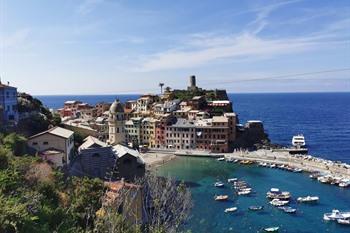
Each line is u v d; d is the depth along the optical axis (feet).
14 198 104.53
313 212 311.68
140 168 356.59
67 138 299.38
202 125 646.33
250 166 519.60
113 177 331.36
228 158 568.82
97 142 357.41
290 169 483.51
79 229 120.06
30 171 163.32
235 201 345.10
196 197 358.43
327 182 411.34
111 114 484.33
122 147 381.40
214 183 419.74
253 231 268.82
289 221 290.56
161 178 325.62
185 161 559.79
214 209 320.29
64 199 160.45
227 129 627.87
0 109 305.73
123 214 134.41
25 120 358.02
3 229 85.71
